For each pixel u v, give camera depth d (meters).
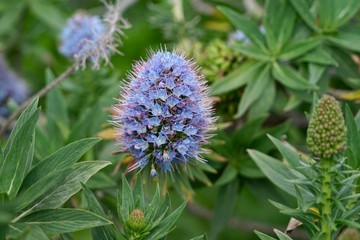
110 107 5.49
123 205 3.79
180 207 3.75
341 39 5.66
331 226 3.64
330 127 3.55
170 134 3.93
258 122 5.38
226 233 7.41
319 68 5.59
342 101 6.09
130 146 4.01
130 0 7.23
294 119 6.85
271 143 5.44
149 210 3.77
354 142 4.16
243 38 6.27
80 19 6.22
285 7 5.70
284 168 4.50
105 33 5.16
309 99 5.60
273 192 5.61
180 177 4.56
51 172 3.60
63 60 8.27
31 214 3.59
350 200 4.08
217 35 7.12
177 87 3.88
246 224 7.05
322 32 5.71
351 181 3.86
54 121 5.75
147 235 3.74
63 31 6.59
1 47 7.59
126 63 8.05
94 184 5.12
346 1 5.64
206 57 5.96
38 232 3.44
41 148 5.44
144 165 4.01
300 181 3.74
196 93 3.96
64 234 3.74
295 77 5.48
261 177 5.55
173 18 6.75
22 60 8.15
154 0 8.01
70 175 3.75
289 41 5.80
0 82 6.48
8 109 6.39
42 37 8.66
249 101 5.47
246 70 5.65
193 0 7.51
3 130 5.23
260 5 7.06
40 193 3.51
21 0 7.61
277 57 5.66
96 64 5.12
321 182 3.71
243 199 7.66
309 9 5.78
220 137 5.38
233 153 5.49
